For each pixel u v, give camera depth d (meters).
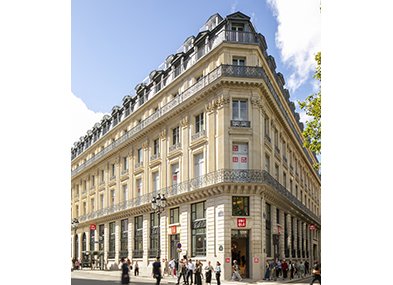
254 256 25.23
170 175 32.84
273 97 29.81
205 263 26.42
